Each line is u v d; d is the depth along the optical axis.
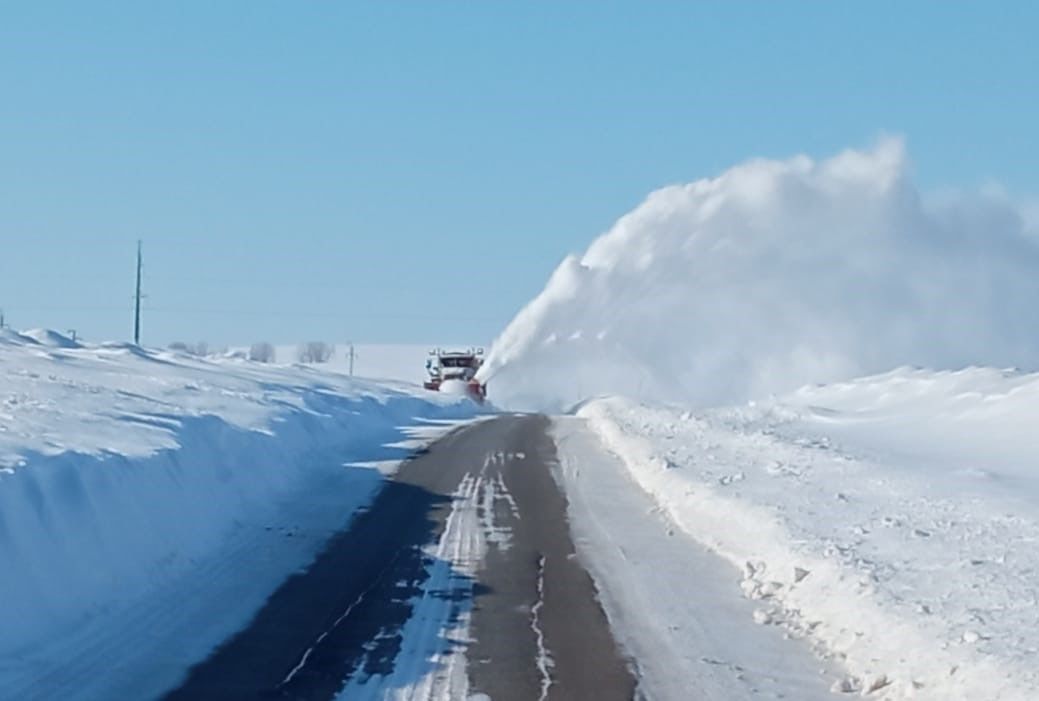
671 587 22.61
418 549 26.08
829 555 22.14
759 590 21.91
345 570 23.66
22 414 32.34
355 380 92.44
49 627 17.52
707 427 53.41
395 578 23.03
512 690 16.02
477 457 45.19
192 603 20.42
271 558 24.69
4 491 18.61
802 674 17.03
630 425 55.78
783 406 63.25
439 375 107.00
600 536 28.16
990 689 14.62
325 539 27.03
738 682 16.58
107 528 21.02
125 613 19.27
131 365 66.62
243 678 16.30
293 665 17.00
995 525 24.92
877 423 52.31
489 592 21.95
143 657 17.03
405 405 74.44
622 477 39.66
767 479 33.50
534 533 28.42
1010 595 18.75
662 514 31.59
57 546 19.02
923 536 23.80
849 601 19.31
